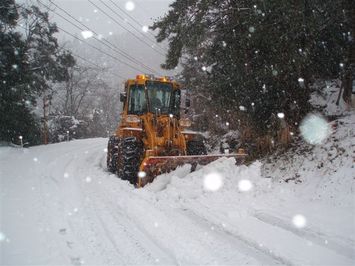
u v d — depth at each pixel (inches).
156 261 169.8
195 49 450.9
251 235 204.7
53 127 1251.8
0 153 546.3
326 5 347.3
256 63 383.2
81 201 263.9
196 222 225.6
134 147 344.5
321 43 392.2
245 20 370.3
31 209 241.6
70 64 1094.4
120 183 323.6
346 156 312.0
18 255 172.2
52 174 366.9
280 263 172.4
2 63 726.5
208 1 408.8
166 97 392.8
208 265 166.7
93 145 733.3
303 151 370.3
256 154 434.6
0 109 727.1
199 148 370.6
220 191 287.3
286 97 382.9
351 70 403.5
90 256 173.5
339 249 188.1
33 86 890.7
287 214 244.5
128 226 214.5
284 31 348.8
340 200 270.5
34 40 1045.8
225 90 405.1
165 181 310.2
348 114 404.2
